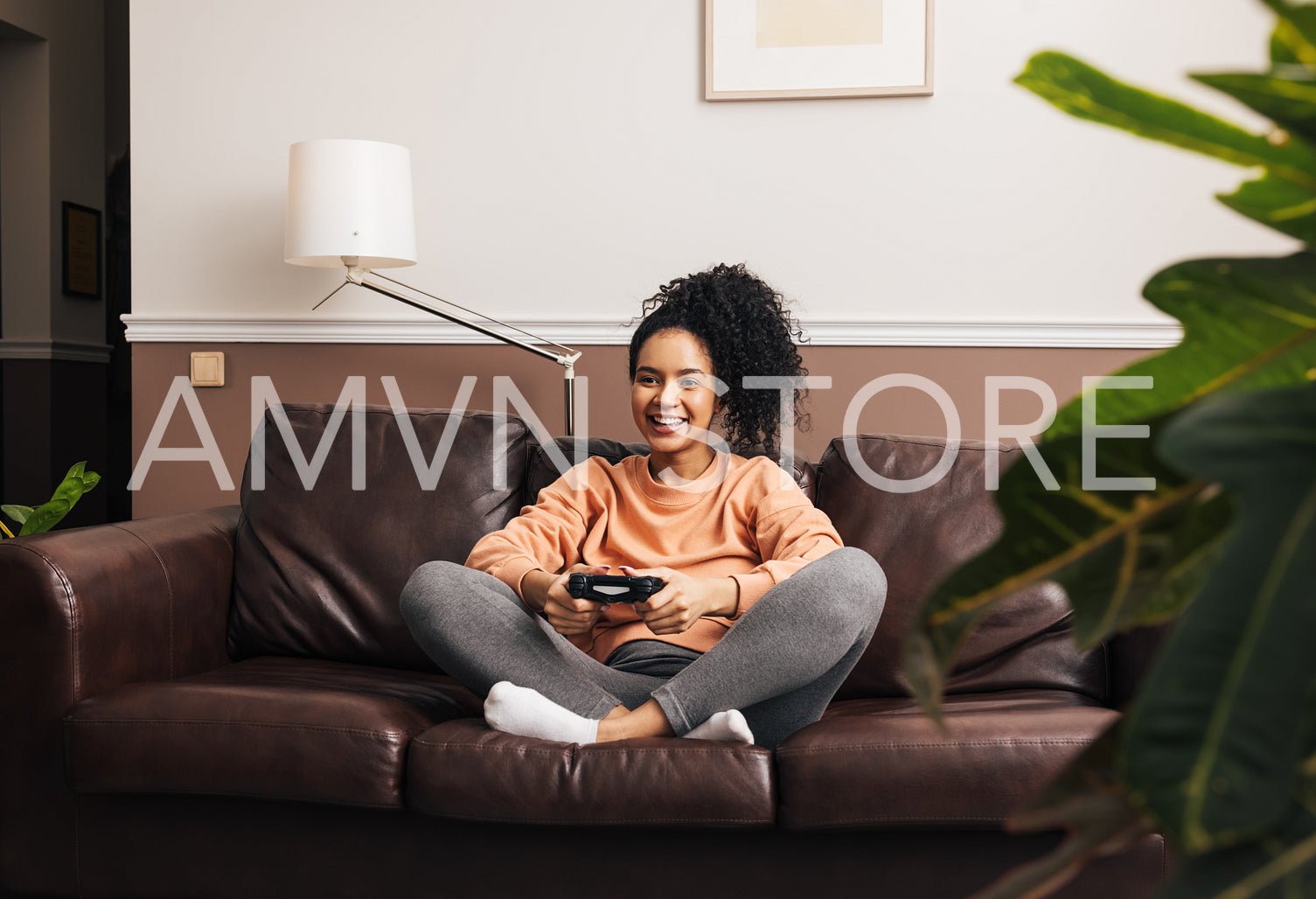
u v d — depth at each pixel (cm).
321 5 267
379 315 267
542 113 262
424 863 147
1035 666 177
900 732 136
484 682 148
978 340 250
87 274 420
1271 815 17
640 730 142
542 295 263
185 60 271
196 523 199
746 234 257
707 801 134
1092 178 248
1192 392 28
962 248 251
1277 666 18
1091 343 248
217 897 151
